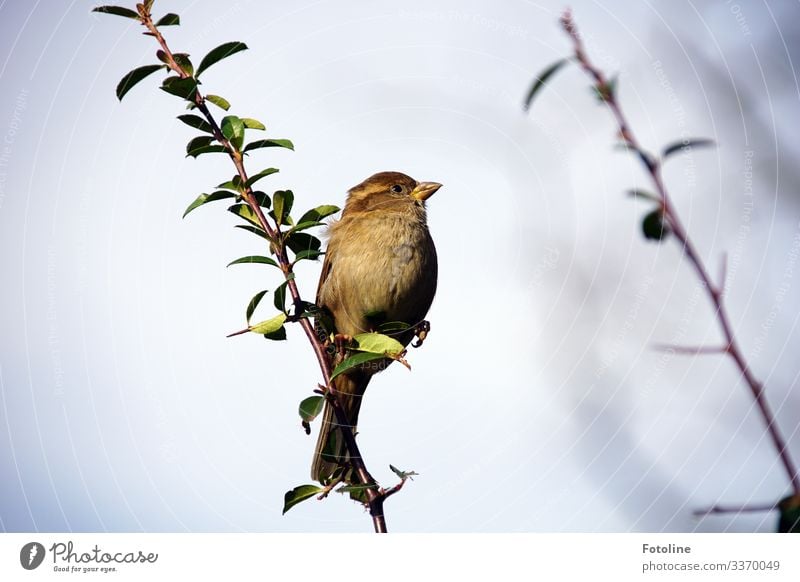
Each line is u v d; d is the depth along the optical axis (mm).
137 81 7027
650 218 6895
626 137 7156
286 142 7078
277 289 6992
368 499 6805
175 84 6848
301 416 6871
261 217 6969
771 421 5914
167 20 6945
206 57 6977
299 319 7078
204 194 6980
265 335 7066
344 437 6961
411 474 6895
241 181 6973
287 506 6816
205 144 7047
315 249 7469
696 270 6672
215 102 7055
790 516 5613
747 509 5758
